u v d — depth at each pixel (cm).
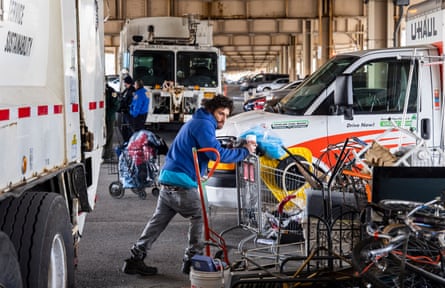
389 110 989
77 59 642
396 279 458
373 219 524
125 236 938
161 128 2381
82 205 634
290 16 4522
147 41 2325
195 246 734
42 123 507
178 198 724
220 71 2331
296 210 725
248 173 718
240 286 599
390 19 3803
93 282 732
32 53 520
